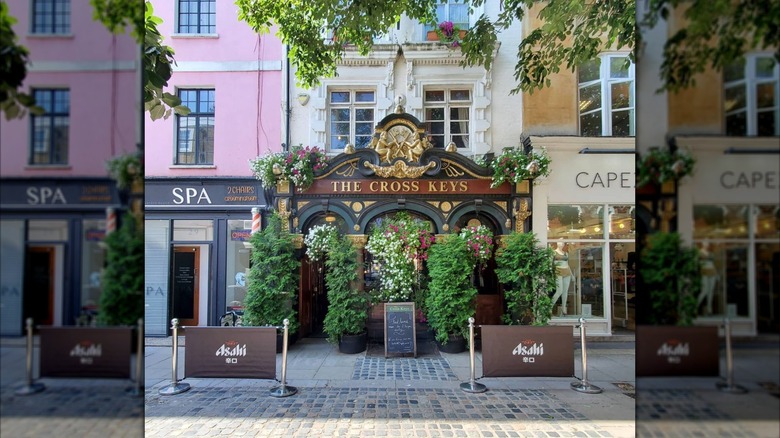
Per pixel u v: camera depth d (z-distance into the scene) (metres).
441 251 7.80
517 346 5.50
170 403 5.09
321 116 9.06
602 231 8.91
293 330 7.98
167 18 9.19
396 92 9.12
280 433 4.23
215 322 9.02
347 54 8.98
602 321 8.81
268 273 8.02
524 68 6.71
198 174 9.10
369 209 8.61
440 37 8.68
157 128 9.14
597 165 8.73
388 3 5.89
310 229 8.33
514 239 7.80
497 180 8.32
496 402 5.12
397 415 4.70
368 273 8.88
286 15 6.65
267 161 8.25
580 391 5.51
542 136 8.62
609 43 6.17
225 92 9.15
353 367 6.77
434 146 9.21
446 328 7.79
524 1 6.39
